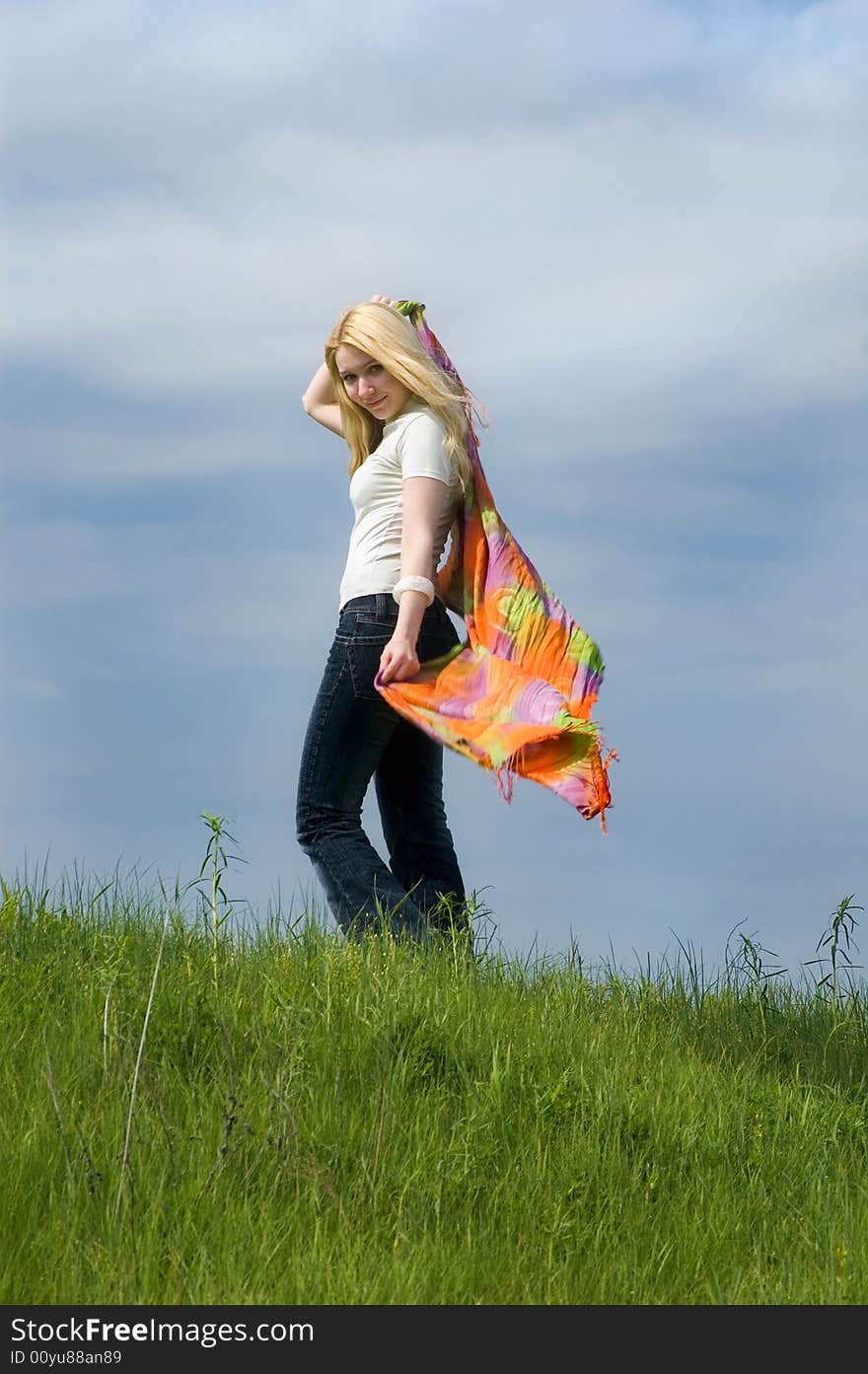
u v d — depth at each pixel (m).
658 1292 4.47
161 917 6.60
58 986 5.75
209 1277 3.89
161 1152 4.42
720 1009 7.55
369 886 6.71
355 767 6.84
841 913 7.43
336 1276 4.04
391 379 6.96
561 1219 4.64
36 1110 4.59
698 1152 5.35
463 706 6.60
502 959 6.97
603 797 6.05
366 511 6.97
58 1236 3.99
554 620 6.70
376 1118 4.94
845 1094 6.41
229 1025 5.38
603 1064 5.81
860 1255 4.75
